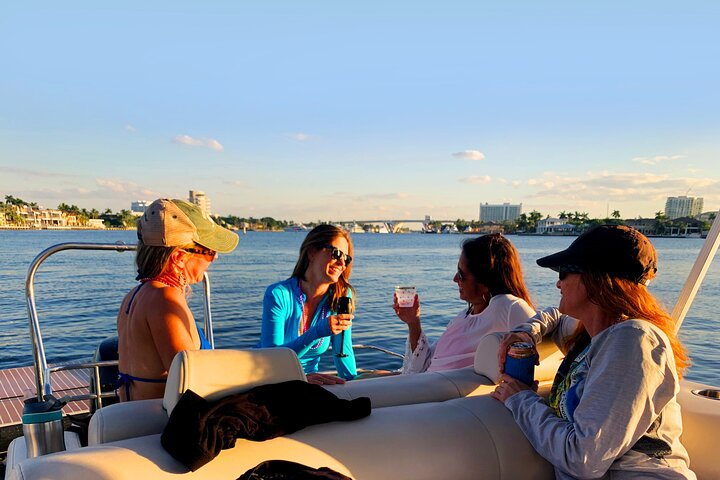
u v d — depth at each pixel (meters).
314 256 2.77
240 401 1.37
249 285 19.69
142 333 1.74
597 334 1.60
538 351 2.04
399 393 1.81
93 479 1.10
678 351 1.56
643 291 1.58
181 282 1.94
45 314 12.84
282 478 1.20
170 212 1.86
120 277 23.11
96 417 1.40
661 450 1.48
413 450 1.49
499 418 1.71
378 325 10.59
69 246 2.16
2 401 4.49
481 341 2.06
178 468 1.20
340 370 2.85
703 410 1.82
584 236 1.67
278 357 1.54
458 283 2.61
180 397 1.35
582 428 1.46
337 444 1.42
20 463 1.16
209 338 2.81
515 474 1.63
